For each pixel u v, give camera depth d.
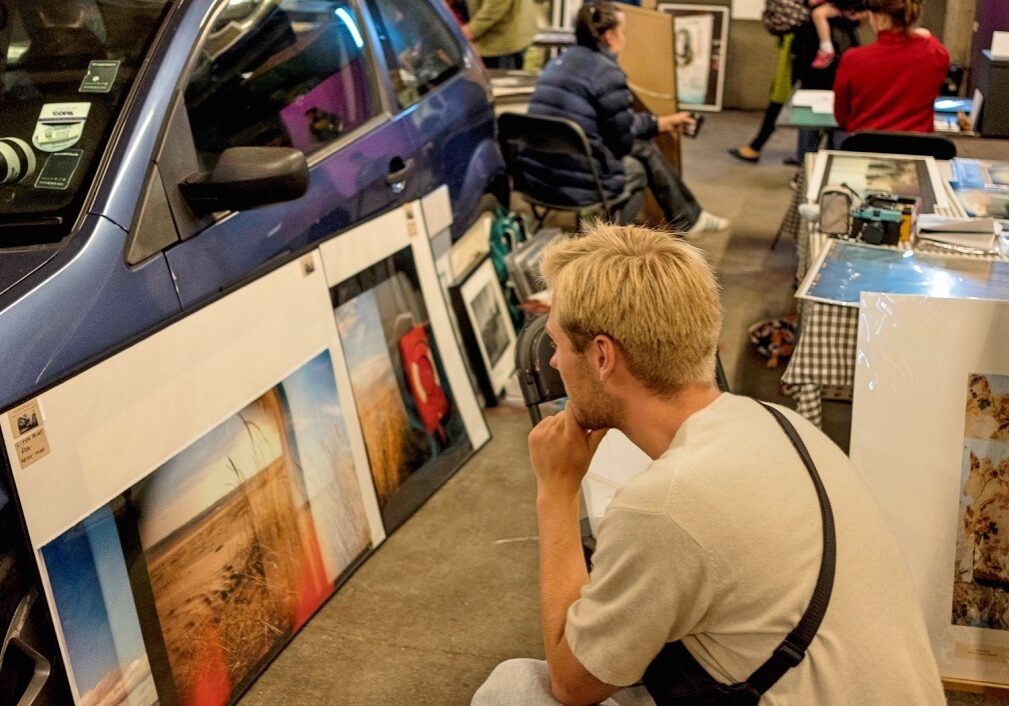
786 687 1.60
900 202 3.40
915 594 1.72
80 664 2.26
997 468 2.68
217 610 2.65
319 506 3.04
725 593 1.60
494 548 3.32
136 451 2.42
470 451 3.81
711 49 9.70
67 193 2.52
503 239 4.65
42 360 2.26
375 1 3.79
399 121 3.74
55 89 2.72
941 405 2.70
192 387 2.60
